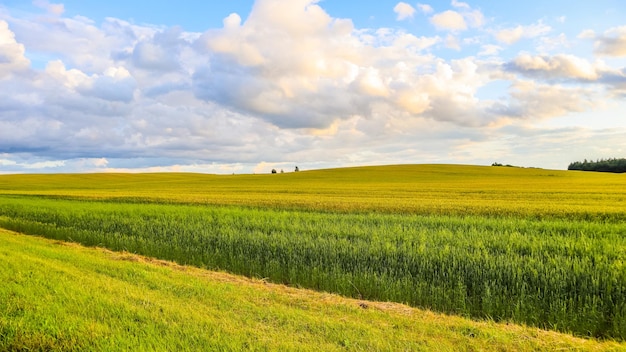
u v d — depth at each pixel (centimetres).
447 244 1223
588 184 6103
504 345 604
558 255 1101
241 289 898
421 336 623
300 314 709
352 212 2808
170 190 6419
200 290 848
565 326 754
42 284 851
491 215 2517
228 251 1372
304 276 1082
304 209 3006
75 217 2331
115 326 630
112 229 1923
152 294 802
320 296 920
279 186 6825
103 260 1184
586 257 1030
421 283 939
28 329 614
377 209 2903
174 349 550
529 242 1290
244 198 4047
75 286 833
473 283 922
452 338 624
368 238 1450
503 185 6150
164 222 1964
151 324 635
